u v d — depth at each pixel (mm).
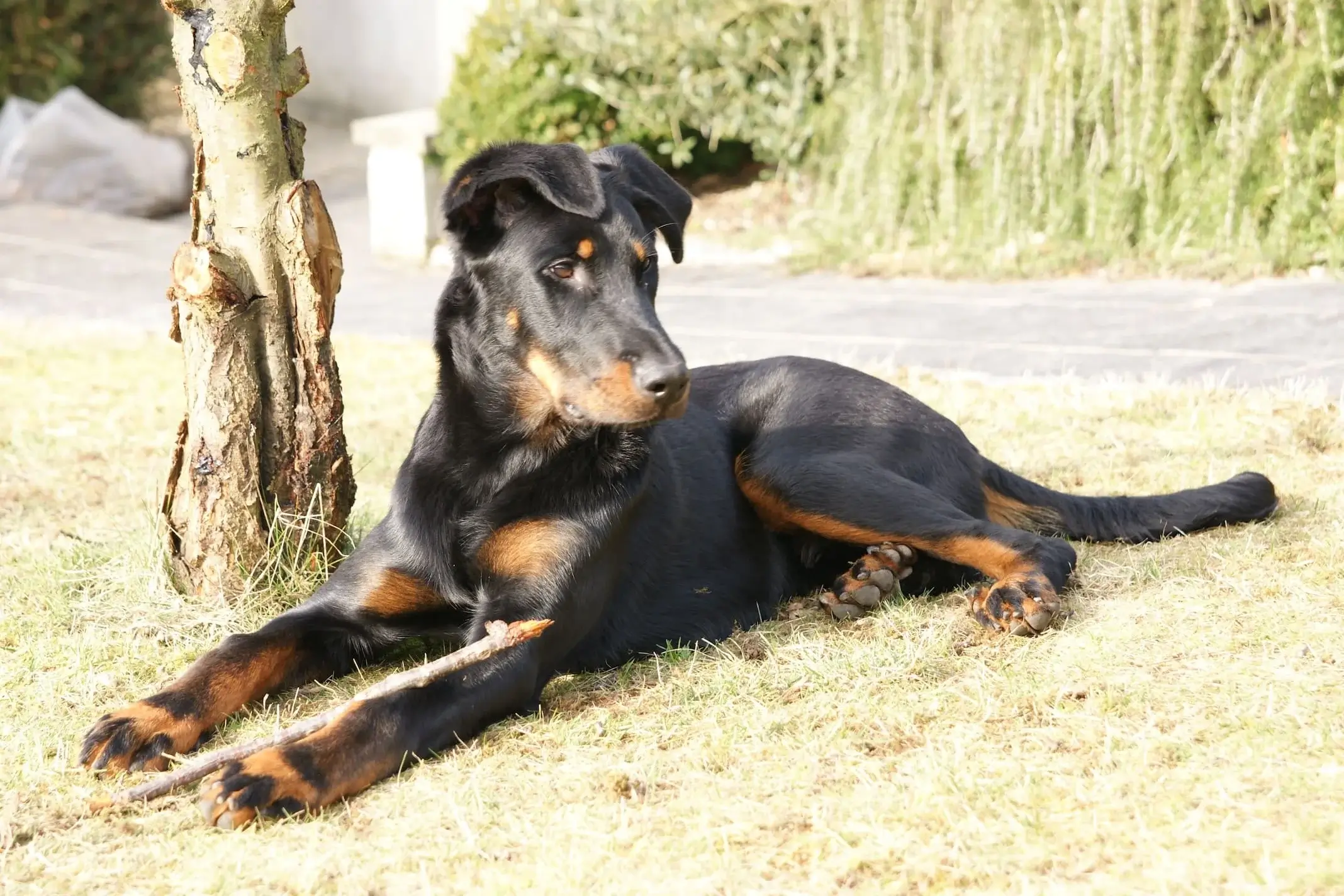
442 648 5016
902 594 5172
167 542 5289
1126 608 4746
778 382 5570
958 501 5469
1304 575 4863
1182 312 9922
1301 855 3158
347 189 17625
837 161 13531
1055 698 4082
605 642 4840
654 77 13898
